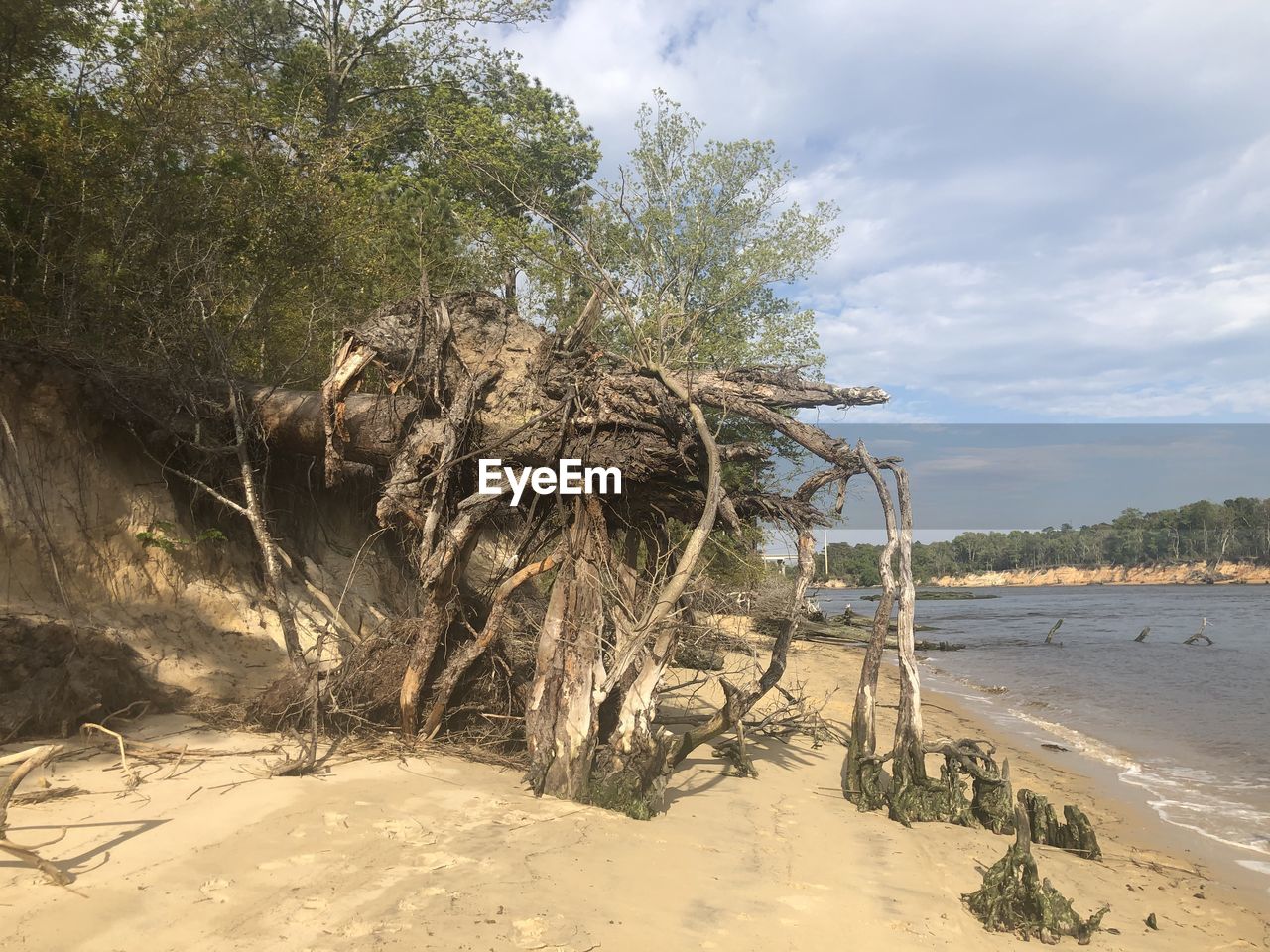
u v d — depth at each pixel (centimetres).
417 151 2580
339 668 920
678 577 786
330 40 2622
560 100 2950
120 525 982
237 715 895
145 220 1206
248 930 453
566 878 569
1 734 728
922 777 887
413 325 962
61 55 1179
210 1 1620
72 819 594
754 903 576
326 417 975
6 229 1078
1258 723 1608
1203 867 824
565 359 906
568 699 795
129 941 432
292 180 1427
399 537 1334
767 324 2431
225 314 1256
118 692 841
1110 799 1066
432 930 469
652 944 487
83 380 992
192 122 1301
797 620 974
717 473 811
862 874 676
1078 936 607
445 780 775
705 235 2297
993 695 1986
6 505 868
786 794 930
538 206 1606
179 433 1068
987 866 738
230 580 1080
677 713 1290
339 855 566
